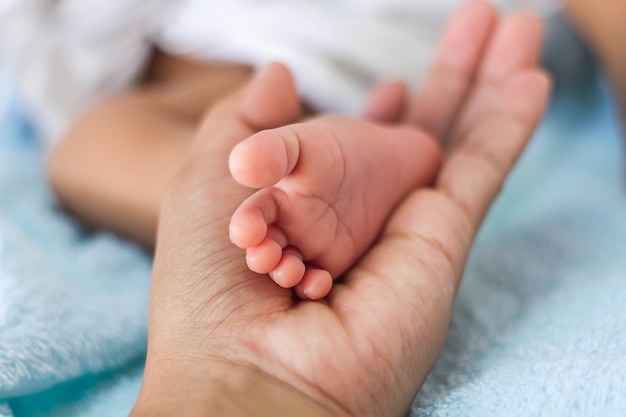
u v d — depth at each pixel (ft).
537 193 2.54
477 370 1.50
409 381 1.34
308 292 1.34
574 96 3.28
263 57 2.79
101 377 1.66
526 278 1.90
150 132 2.35
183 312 1.35
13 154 3.20
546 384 1.34
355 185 1.45
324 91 2.66
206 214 1.47
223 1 3.02
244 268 1.37
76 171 2.37
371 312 1.33
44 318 1.65
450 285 1.48
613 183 2.54
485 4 2.40
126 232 2.36
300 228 1.35
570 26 3.27
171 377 1.27
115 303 1.89
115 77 3.22
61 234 2.41
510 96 2.06
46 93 3.11
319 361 1.24
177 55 3.19
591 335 1.48
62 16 3.30
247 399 1.20
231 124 1.74
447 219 1.58
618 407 1.24
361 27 2.81
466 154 1.90
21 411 1.51
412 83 2.77
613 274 1.76
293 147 1.26
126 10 3.21
